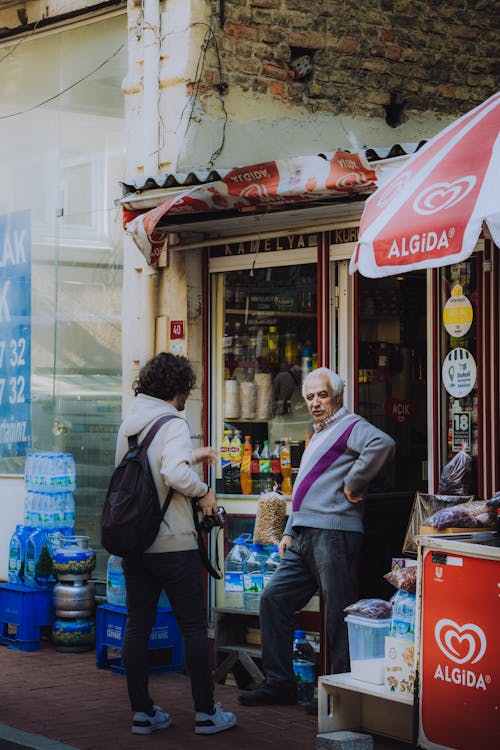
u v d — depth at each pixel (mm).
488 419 7125
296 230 8023
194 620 6672
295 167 7191
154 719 6738
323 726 6461
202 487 6523
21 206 10391
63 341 10008
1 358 10523
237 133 8844
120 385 9531
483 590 5594
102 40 9734
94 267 9750
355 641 6598
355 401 7875
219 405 8570
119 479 6555
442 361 7406
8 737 6523
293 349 8242
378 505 7879
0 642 9172
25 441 10281
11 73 10477
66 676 8102
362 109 9531
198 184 7887
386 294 8086
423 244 5293
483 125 5582
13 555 9297
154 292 8773
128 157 9109
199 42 8641
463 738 5660
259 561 7957
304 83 9234
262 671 7832
